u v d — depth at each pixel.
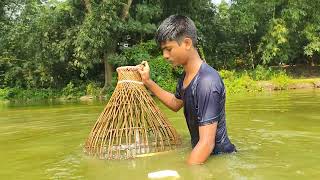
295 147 3.95
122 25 16.09
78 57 16.16
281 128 5.09
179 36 3.58
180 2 18.22
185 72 3.84
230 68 19.67
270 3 18.06
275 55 18.08
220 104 3.60
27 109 11.25
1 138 5.40
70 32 16.61
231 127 5.23
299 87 14.78
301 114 6.49
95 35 15.54
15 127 6.52
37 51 17.53
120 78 4.09
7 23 20.98
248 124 5.48
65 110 9.67
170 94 4.11
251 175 3.00
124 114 3.96
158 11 16.92
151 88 4.11
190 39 3.62
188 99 3.68
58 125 6.38
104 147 3.90
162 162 3.48
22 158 4.02
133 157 3.70
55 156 3.99
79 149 4.24
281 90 14.14
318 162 3.36
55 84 18.48
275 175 2.99
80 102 13.54
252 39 19.70
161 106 9.03
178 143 4.07
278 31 17.44
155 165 3.40
